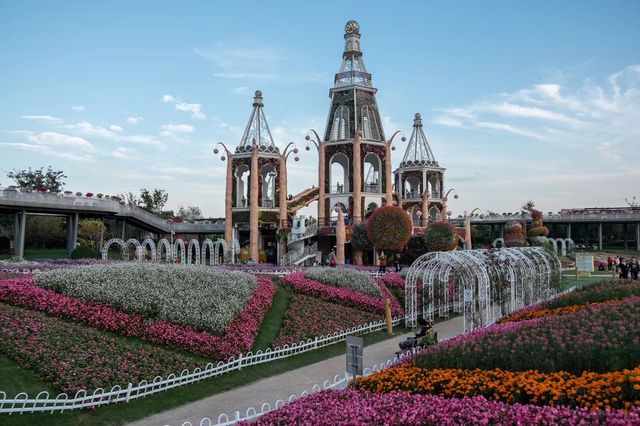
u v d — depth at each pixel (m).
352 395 12.41
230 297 22.42
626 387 9.29
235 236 58.50
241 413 14.41
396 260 42.69
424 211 66.00
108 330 18.30
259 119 59.50
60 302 19.12
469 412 9.65
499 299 26.53
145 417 13.92
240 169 58.84
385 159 58.97
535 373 11.09
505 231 51.19
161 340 18.17
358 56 62.12
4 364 14.77
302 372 18.84
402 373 13.10
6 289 19.73
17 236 49.75
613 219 84.50
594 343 11.78
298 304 25.86
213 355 18.11
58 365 14.79
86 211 52.94
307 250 52.28
